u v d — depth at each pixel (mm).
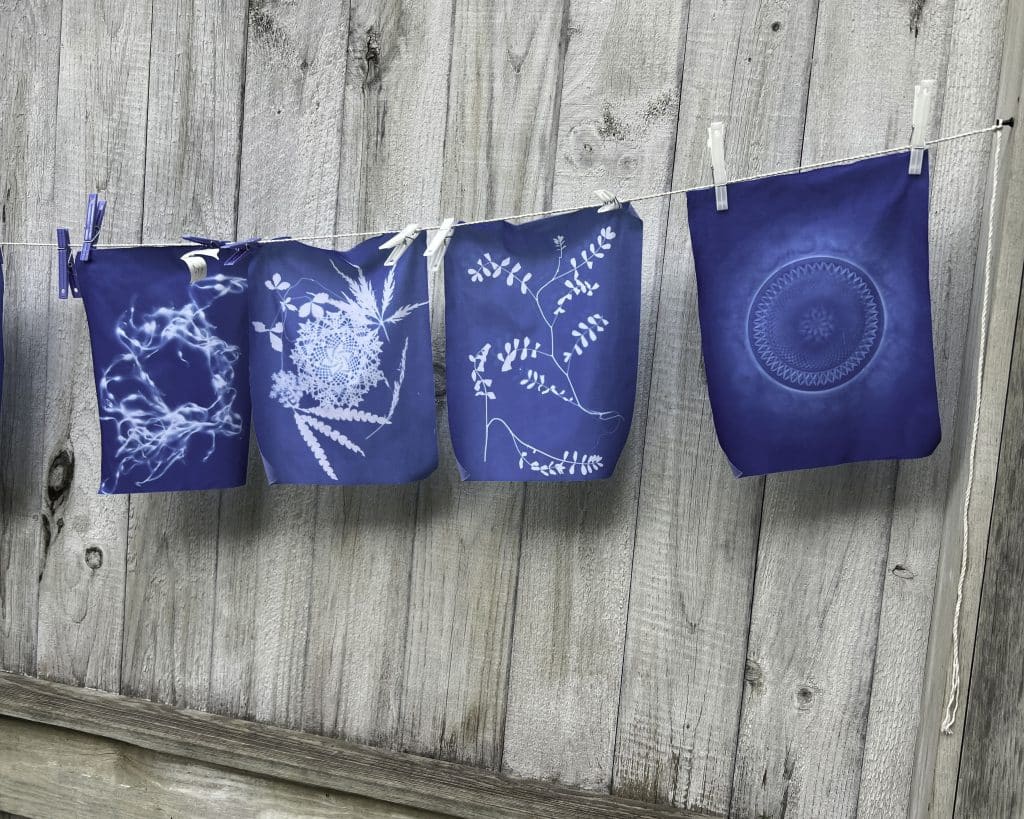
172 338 1518
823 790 1510
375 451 1475
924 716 1419
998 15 1363
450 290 1421
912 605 1457
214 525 1762
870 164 1277
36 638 1873
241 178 1690
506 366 1423
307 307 1456
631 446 1556
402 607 1684
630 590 1574
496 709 1648
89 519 1822
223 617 1770
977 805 1278
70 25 1749
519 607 1627
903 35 1400
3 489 1859
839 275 1302
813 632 1501
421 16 1584
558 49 1534
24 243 1729
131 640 1819
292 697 1748
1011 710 1259
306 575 1726
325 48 1632
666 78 1494
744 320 1328
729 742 1545
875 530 1470
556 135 1545
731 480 1520
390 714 1701
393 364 1457
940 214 1407
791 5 1438
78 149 1766
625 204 1370
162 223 1735
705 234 1320
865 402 1325
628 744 1593
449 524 1650
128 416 1532
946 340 1418
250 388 1486
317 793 1694
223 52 1680
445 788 1608
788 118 1450
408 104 1602
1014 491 1249
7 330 1828
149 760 1784
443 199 1600
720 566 1533
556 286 1400
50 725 1831
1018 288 1237
